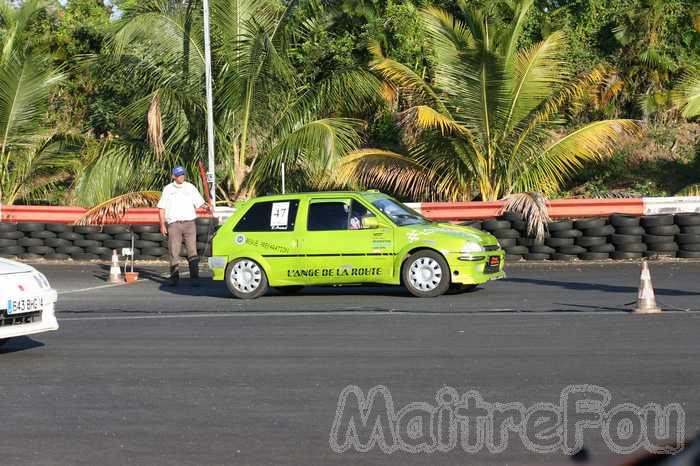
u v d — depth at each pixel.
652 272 25.27
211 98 34.22
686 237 27.88
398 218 21.86
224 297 22.88
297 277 21.94
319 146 35.03
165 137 37.25
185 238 26.03
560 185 41.38
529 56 34.22
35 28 47.31
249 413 10.89
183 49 37.34
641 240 28.30
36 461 9.18
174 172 26.02
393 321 17.69
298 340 15.85
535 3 47.28
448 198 35.56
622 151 42.34
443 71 34.03
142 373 13.39
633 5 45.09
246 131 37.47
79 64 40.72
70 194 41.78
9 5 42.44
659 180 40.47
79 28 47.56
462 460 8.99
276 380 12.63
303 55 40.19
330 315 18.81
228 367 13.65
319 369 13.29
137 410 11.17
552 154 34.41
